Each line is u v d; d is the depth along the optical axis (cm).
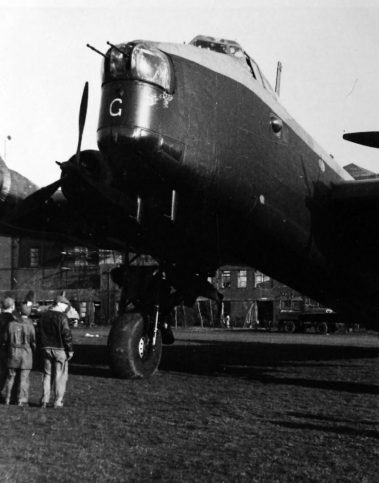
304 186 1041
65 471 449
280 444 548
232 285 5031
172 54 829
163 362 1384
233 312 5009
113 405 766
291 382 1020
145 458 493
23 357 753
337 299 1296
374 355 1644
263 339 2686
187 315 5081
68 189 971
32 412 705
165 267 1105
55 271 5375
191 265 1109
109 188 936
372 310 1333
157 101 777
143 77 771
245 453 512
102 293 5225
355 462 484
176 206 889
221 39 998
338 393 888
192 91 826
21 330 756
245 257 1094
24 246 5416
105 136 771
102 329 4191
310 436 584
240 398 831
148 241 1055
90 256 5341
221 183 873
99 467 462
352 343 2353
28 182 1184
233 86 896
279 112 1004
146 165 812
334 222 1131
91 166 978
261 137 929
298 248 1068
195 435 585
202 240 1008
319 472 454
